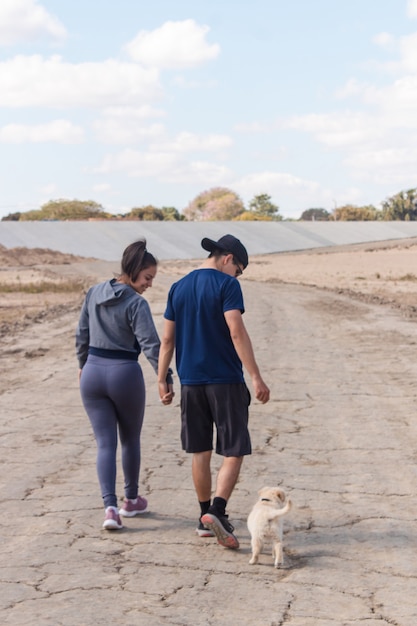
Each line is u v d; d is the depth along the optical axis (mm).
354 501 5996
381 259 66562
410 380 11625
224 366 5094
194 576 4551
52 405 10055
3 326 19891
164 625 3900
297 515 5664
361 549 5000
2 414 9492
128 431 5609
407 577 4551
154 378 12242
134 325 5383
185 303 5164
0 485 6453
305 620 3973
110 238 89750
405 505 5898
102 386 5469
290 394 10633
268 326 19062
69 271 56781
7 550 4965
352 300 27125
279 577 4547
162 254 83938
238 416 5082
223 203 172000
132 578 4512
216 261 5242
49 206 150125
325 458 7305
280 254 88062
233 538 4965
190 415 5203
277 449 7648
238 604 4164
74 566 4691
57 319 22094
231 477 5062
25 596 4254
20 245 82812
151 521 5555
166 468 6938
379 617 4012
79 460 7270
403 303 26828
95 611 4062
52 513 5719
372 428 8578
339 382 11547
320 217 185125
